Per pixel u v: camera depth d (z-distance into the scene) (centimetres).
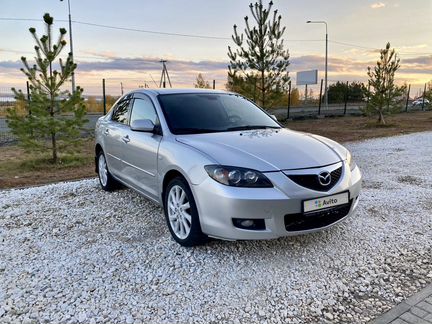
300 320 271
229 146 366
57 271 337
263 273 332
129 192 586
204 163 345
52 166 916
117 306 285
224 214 328
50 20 880
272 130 446
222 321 269
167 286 312
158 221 457
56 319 270
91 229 435
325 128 1772
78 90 938
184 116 439
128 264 349
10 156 1067
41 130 907
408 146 1120
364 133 1534
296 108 3119
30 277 327
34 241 404
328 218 358
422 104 3234
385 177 685
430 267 346
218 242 390
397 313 278
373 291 307
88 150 1180
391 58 1842
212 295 299
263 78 1445
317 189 341
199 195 345
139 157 455
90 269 340
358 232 419
